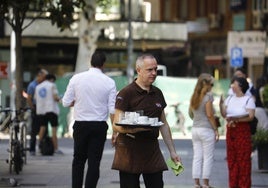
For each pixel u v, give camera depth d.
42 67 68.00
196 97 24.34
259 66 70.00
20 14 31.22
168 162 16.05
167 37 69.62
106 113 21.33
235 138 24.08
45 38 66.06
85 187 20.95
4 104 62.75
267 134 29.23
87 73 21.33
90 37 54.91
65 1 28.95
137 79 16.09
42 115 34.62
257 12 69.62
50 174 27.86
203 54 78.69
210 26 76.06
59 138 47.22
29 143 38.44
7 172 28.23
